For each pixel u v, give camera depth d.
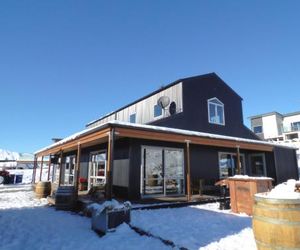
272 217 3.42
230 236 4.85
